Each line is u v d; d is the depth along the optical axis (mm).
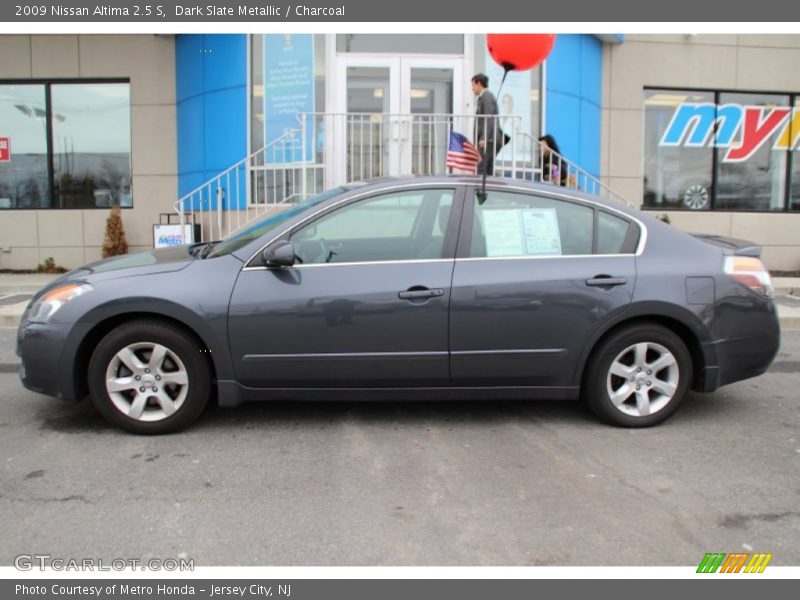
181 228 9344
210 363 4391
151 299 4191
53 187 11922
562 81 10844
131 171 11766
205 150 10922
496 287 4332
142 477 3764
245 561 2951
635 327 4473
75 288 4289
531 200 4551
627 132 11977
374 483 3705
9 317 8141
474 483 3709
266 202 10047
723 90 12234
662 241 4582
